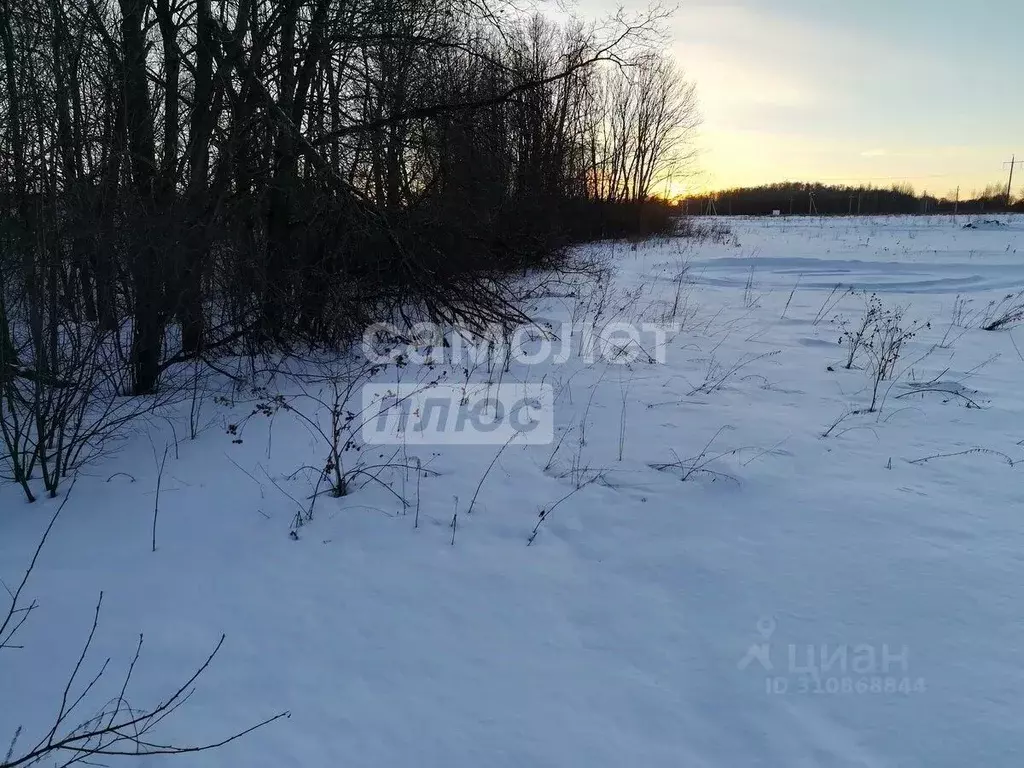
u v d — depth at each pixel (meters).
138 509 4.32
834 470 4.70
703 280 15.95
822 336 9.17
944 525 3.92
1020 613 3.15
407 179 8.64
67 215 5.08
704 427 5.52
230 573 3.62
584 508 4.21
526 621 3.21
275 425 5.70
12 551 3.88
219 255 6.92
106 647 3.10
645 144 38.78
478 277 9.03
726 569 3.56
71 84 5.56
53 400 5.10
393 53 8.33
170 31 6.68
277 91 7.54
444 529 4.00
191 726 2.64
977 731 2.53
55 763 2.49
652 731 2.58
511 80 8.70
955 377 6.98
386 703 2.74
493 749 2.51
